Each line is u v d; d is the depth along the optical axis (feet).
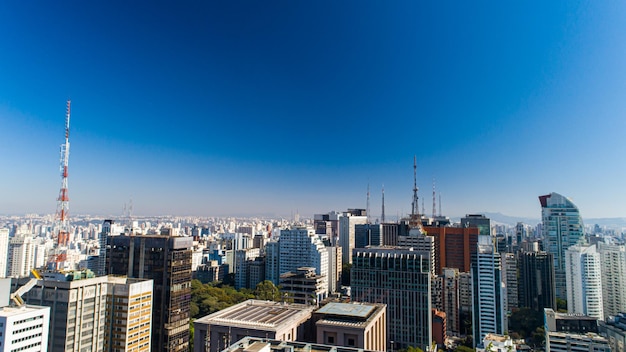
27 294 590.14
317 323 591.37
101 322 630.74
